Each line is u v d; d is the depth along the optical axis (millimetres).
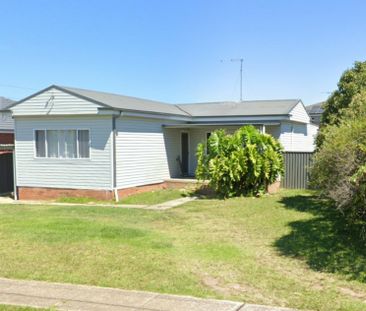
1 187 18531
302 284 5867
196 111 21859
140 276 6168
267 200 13742
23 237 8672
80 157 15992
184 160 20578
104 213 12164
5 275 6277
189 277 6141
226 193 15070
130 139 16312
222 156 14930
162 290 5586
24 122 16922
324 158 9016
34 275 6258
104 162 15516
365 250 7367
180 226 10078
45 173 16625
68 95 15820
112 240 8391
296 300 5234
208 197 15461
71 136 16109
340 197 7766
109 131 15375
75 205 14453
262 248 7844
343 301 5191
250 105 21953
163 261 6949
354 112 11516
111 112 15102
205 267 6652
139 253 7422
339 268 6531
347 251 7344
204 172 15359
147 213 12070
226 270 6508
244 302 5125
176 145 19797
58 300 5184
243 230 9445
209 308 4875
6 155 18750
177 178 19172
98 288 5641
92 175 15750
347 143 7754
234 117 19609
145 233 9078
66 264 6793
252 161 14539
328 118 18016
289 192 15969
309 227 9289
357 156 7383
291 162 17266
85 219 10945
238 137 14930
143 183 17141
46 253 7453
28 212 12711
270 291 5578
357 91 16984
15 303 5082
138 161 16812
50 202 15883
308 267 6645
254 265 6773
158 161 18219
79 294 5402
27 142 16906
